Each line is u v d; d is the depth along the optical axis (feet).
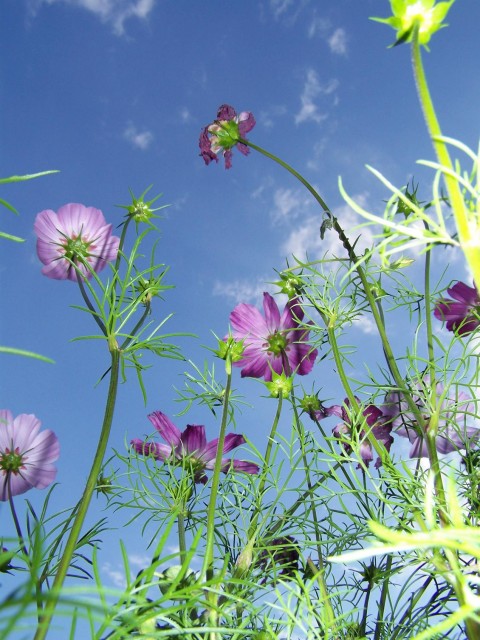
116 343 1.29
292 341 1.75
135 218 1.59
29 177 0.80
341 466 1.45
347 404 1.57
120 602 0.72
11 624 0.44
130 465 1.61
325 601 1.13
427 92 0.69
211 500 1.12
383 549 0.60
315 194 1.51
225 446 1.60
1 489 1.49
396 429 1.54
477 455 1.40
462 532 0.61
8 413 1.51
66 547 0.90
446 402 1.45
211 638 0.99
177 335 1.36
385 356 1.41
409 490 1.32
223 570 0.86
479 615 0.84
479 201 0.70
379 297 1.65
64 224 1.61
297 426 1.50
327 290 1.69
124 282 1.37
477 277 0.70
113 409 1.03
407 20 0.68
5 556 0.53
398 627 1.30
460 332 1.55
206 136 1.88
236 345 1.57
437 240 0.75
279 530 1.39
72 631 0.67
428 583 1.31
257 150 1.55
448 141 0.69
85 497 0.94
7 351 0.65
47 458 1.52
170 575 1.02
